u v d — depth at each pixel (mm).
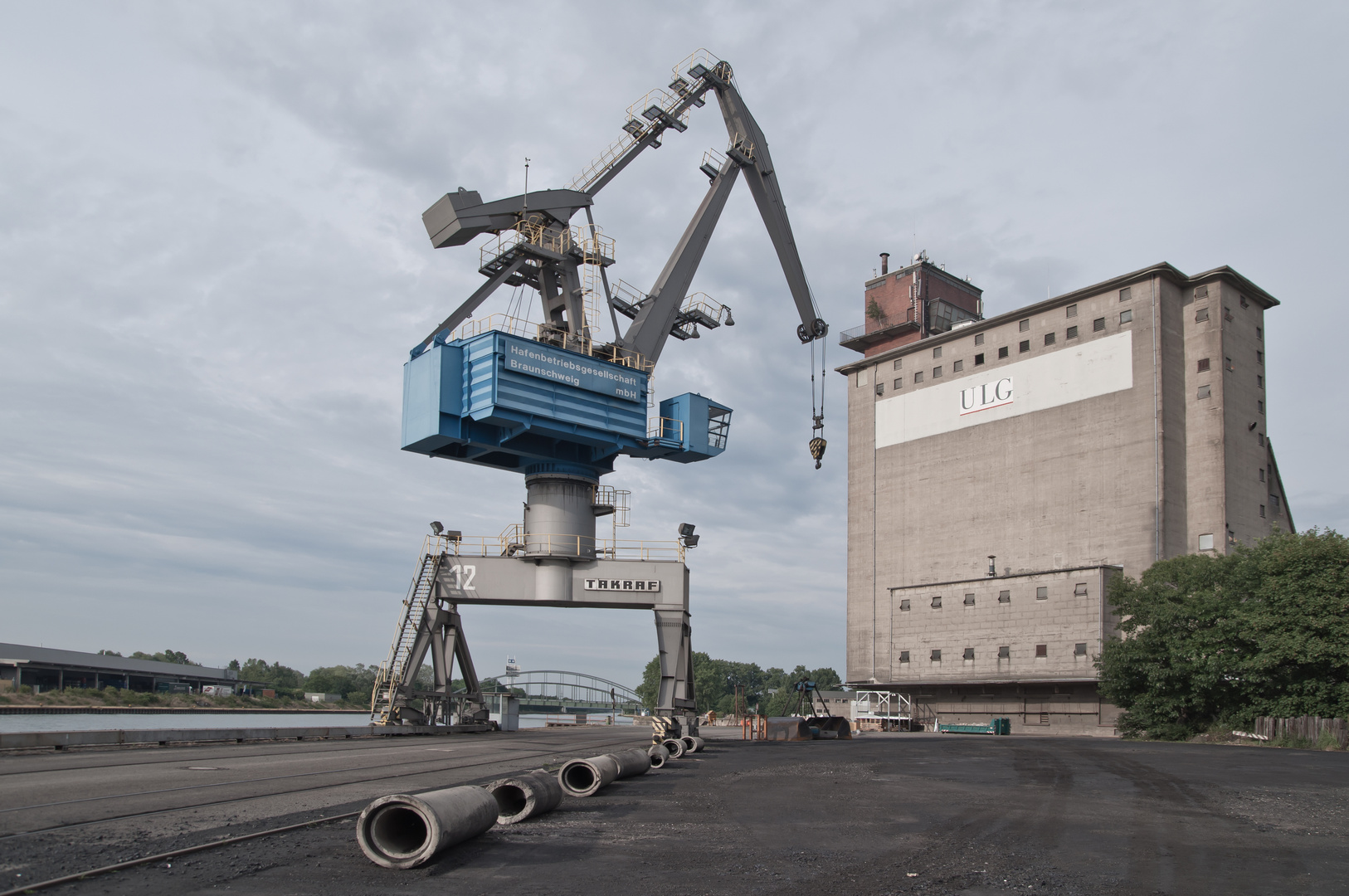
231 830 11898
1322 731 43500
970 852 11867
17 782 16609
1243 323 75250
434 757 27156
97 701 120938
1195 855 11797
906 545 87875
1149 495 71312
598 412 41219
